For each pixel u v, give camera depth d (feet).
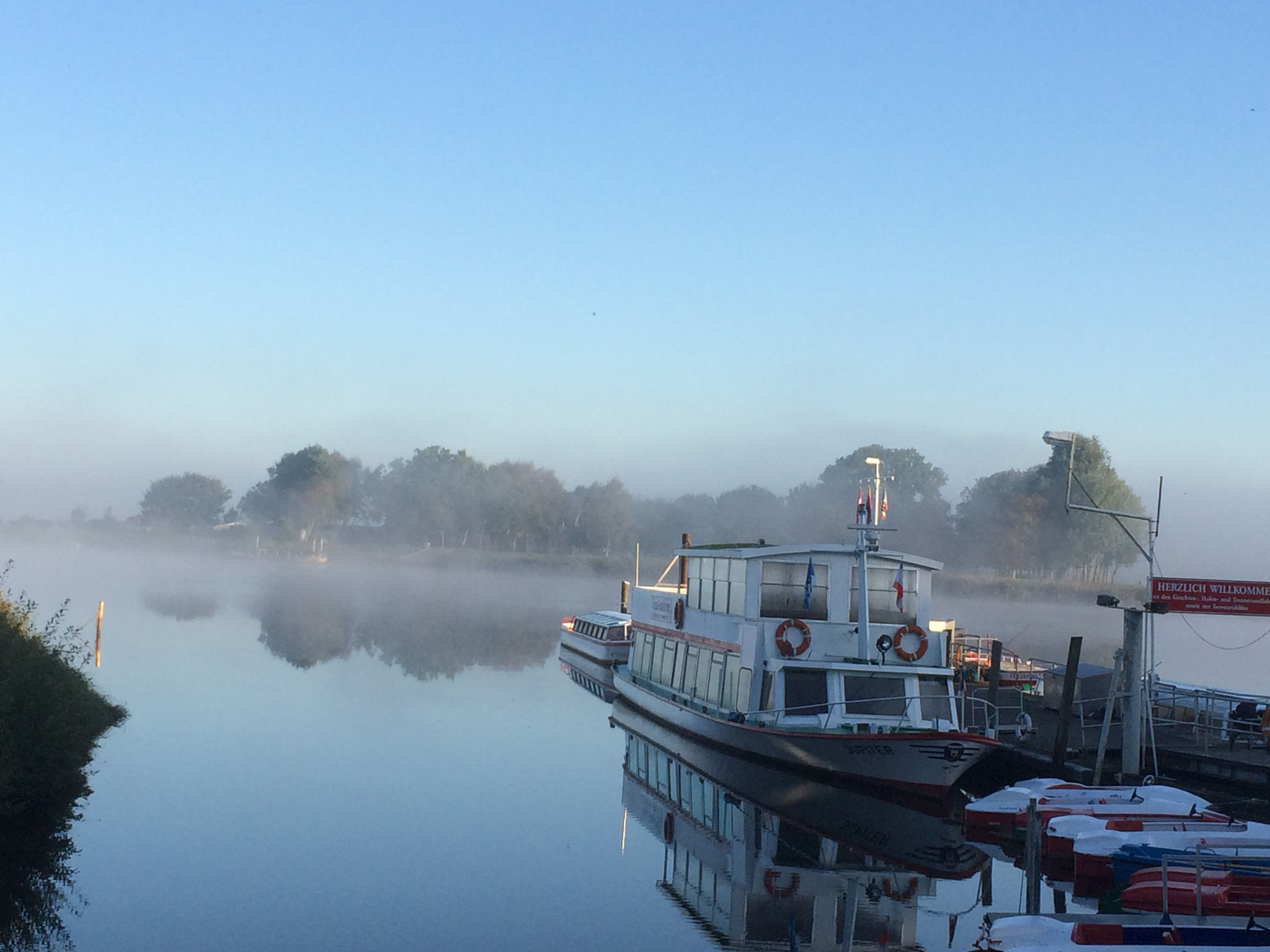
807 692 116.98
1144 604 110.93
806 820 108.88
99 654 208.23
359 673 199.11
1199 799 99.19
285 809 103.45
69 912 74.95
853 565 122.01
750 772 124.16
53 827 95.50
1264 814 99.25
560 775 123.75
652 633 163.63
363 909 77.30
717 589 135.23
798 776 118.52
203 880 82.38
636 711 165.68
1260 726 119.24
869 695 116.78
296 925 73.67
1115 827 90.12
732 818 108.47
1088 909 80.89
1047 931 65.51
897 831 104.32
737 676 125.49
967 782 127.34
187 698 164.35
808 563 122.62
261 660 210.38
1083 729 121.19
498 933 73.72
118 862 86.12
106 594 369.91
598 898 81.97
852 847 98.48
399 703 167.94
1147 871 75.51
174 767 119.14
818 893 84.89
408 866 87.71
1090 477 483.92
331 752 129.80
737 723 119.14
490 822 102.27
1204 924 65.57
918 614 122.01
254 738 136.26
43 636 124.06
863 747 108.47
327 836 95.25
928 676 117.19
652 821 105.50
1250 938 63.67
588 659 221.87
